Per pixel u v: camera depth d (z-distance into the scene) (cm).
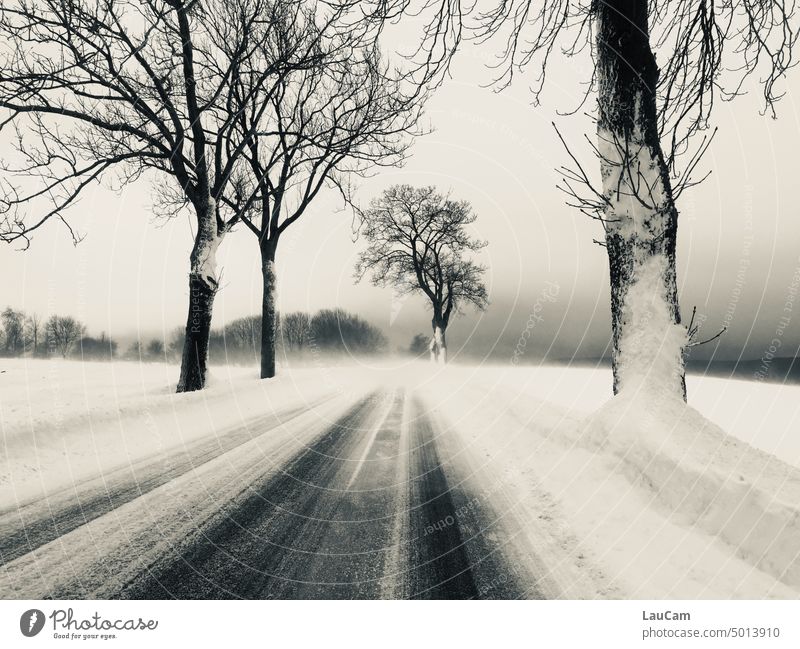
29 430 505
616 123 507
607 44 517
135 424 627
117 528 334
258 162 1445
